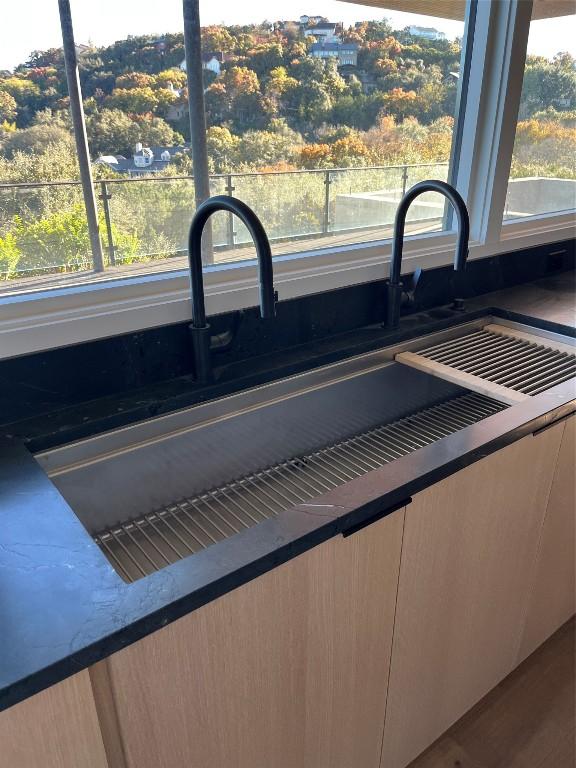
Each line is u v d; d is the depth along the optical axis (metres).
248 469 1.19
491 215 1.63
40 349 0.95
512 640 1.36
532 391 1.21
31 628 0.53
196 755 0.71
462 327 1.52
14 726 0.50
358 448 1.29
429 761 1.28
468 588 1.10
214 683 0.68
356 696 0.96
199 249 1.01
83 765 0.58
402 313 1.52
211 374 1.12
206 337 1.09
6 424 0.95
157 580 0.60
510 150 1.59
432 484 0.84
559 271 1.97
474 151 1.60
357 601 0.85
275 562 0.65
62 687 0.52
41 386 0.97
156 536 0.97
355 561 0.80
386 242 1.51
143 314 1.06
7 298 0.98
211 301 1.14
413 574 0.94
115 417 0.98
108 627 0.53
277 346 1.28
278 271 1.29
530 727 1.36
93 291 1.05
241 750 0.78
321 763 0.96
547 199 2.02
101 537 0.97
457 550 1.01
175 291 1.14
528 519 1.16
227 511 1.05
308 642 0.80
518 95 1.53
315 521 0.70
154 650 0.60
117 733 0.61
